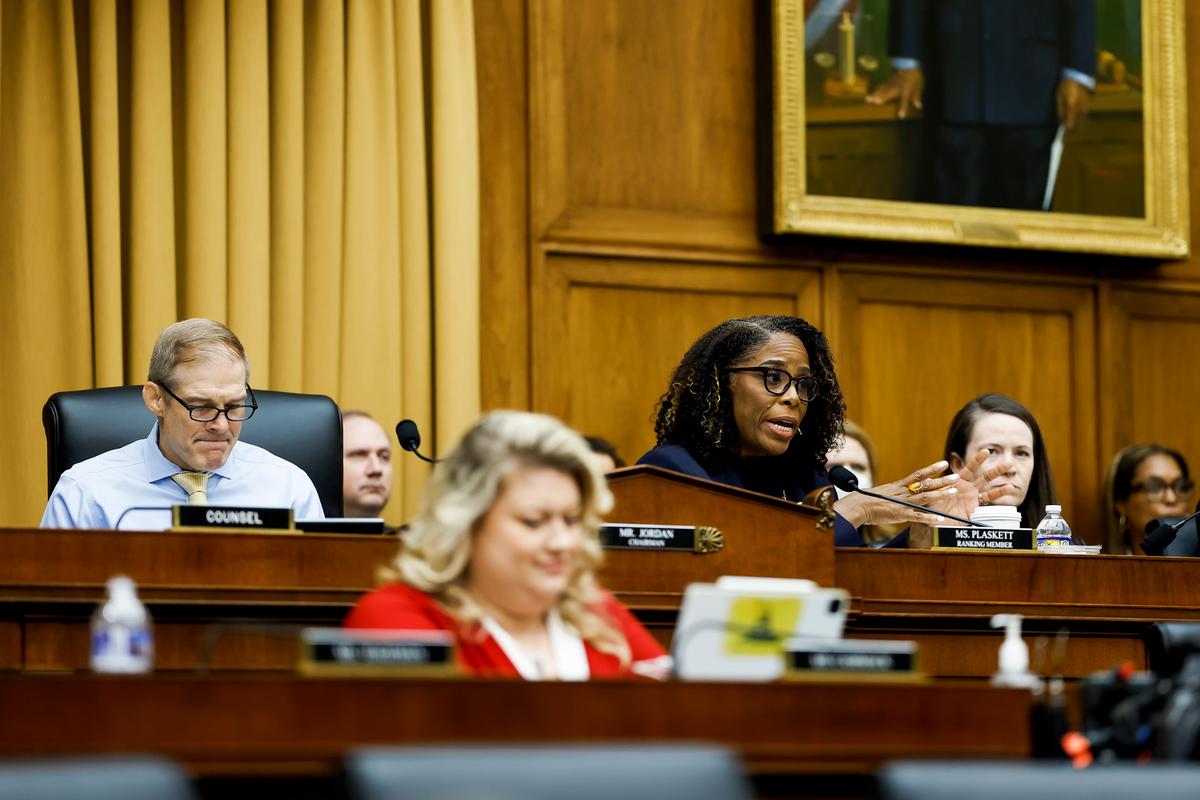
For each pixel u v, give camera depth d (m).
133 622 2.50
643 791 1.96
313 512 4.63
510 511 2.83
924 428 7.59
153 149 6.40
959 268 7.67
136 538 3.48
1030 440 5.27
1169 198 7.79
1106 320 7.84
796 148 7.27
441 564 2.85
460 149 6.82
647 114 7.29
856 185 7.37
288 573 3.54
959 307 7.69
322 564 3.56
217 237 6.44
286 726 2.18
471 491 2.84
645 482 3.81
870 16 7.43
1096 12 7.75
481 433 2.87
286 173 6.60
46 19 6.34
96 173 6.35
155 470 4.48
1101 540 7.44
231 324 6.46
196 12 6.49
